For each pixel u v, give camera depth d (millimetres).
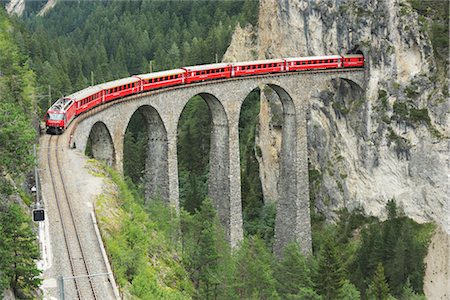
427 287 78875
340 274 61719
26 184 49406
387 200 86625
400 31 83312
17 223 36125
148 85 68625
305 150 82688
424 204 83625
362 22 86938
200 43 147375
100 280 39156
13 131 42062
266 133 104875
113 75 152375
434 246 81188
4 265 33844
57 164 54875
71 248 42625
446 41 81438
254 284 57438
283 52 106250
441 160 81438
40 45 145125
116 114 65062
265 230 93312
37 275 35688
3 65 66750
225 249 64562
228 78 75250
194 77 72438
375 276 71000
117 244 43875
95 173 54844
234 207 77125
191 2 197375
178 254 56062
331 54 93688
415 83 83312
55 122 60156
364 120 87750
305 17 98312
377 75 86188
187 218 69500
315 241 88625
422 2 83438
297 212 81812
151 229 53500
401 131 84688
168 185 70938
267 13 112312
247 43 127938
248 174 109875
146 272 43406
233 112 76125
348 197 90312
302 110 82062
